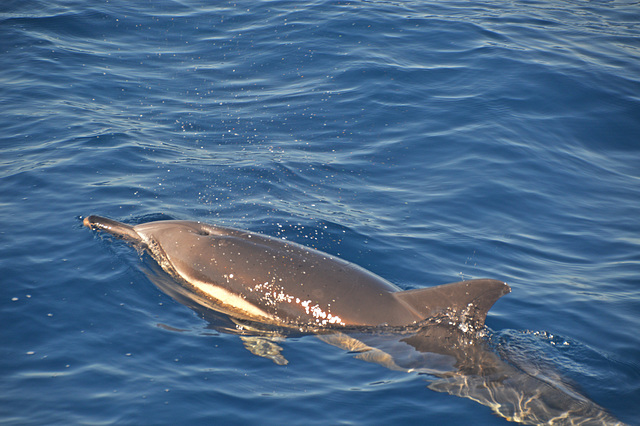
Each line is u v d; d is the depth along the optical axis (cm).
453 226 3388
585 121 4656
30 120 4178
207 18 6081
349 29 5894
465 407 2086
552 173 4022
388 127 4450
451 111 4662
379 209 3497
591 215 3603
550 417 2031
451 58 5472
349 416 2042
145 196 3400
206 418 1994
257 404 2070
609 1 7331
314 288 2545
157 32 5778
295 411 2048
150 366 2216
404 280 2859
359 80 5038
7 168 3559
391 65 5259
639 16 6788
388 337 2384
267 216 3297
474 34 5956
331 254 2973
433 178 3878
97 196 3356
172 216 3231
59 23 5738
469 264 3048
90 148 3866
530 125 4550
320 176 3800
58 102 4472
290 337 2452
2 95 4506
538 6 7000
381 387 2178
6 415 1948
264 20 6066
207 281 2689
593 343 2484
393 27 6006
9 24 5631
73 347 2277
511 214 3559
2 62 5012
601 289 2900
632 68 5406
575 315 2672
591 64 5419
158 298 2617
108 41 5556
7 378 2103
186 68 5194
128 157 3806
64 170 3584
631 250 3259
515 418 2036
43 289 2577
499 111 4681
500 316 2644
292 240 3081
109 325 2412
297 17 6112
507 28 6194
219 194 3494
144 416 1980
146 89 4812
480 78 5134
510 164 4069
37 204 3225
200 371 2209
